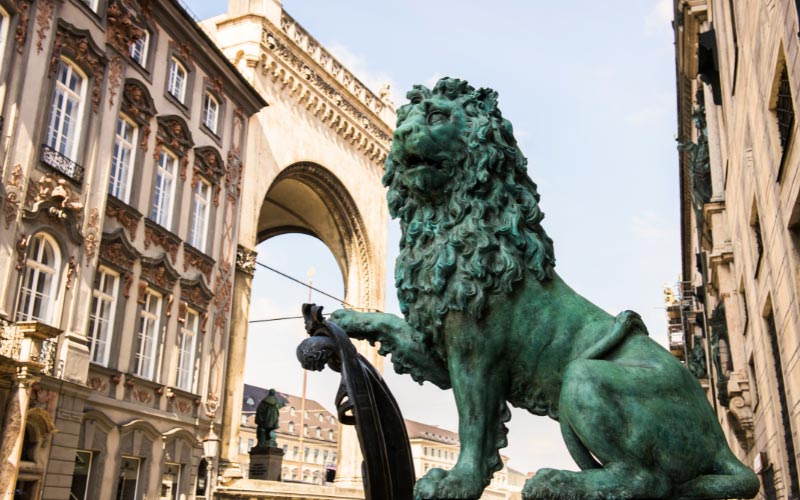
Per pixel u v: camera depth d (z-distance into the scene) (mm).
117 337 17938
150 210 19859
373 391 2295
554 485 1844
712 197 14961
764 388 10922
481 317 2166
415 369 2371
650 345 2117
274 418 25156
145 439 18438
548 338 2172
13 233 14312
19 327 13570
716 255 14078
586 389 1915
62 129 16234
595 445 1894
